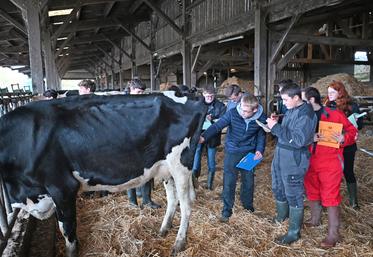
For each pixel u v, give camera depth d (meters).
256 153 3.49
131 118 2.69
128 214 3.63
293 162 2.88
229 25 8.62
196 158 4.69
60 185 2.47
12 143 2.38
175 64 16.59
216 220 3.51
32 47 6.47
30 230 2.85
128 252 2.90
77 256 2.73
